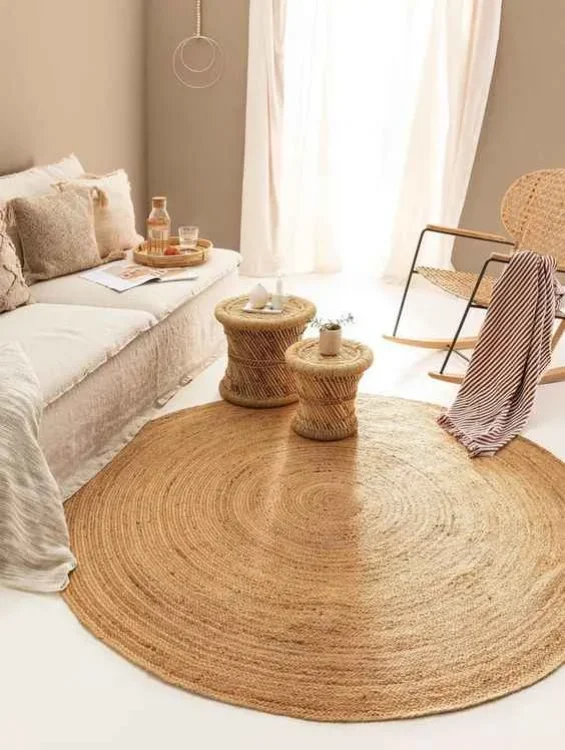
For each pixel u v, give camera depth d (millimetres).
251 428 3025
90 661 1895
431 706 1793
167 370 3256
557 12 4168
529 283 3074
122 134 4570
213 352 3719
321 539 2375
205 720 1746
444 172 4477
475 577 2229
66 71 3941
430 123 4441
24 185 3383
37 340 2625
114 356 2807
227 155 4793
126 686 1827
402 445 2932
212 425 3037
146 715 1752
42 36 3711
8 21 3459
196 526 2422
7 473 2141
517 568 2271
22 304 2979
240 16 4523
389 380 3461
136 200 4852
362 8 4402
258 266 4812
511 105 4387
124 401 2920
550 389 3422
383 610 2090
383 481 2693
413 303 4438
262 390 3184
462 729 1744
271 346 3100
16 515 2162
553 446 2951
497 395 3141
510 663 1926
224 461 2785
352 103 4594
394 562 2283
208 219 4953
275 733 1720
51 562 2199
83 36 4039
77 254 3346
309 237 4879
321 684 1848
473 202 4594
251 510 2510
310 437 2947
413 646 1971
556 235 3512
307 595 2137
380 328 4039
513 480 2719
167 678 1844
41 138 3818
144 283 3312
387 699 1811
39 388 2328
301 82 4551
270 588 2158
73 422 2586
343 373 2801
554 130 4348
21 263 3258
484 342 3184
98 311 2955
